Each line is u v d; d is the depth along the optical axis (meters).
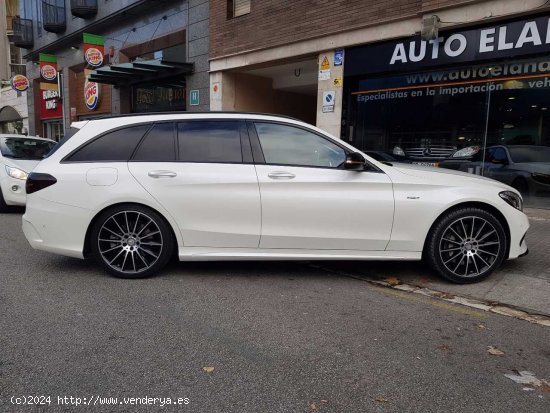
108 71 15.51
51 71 23.39
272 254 4.83
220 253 4.82
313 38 11.08
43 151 10.00
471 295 4.61
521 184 8.70
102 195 4.71
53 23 21.94
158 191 4.70
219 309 4.13
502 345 3.53
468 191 4.78
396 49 9.70
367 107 10.67
